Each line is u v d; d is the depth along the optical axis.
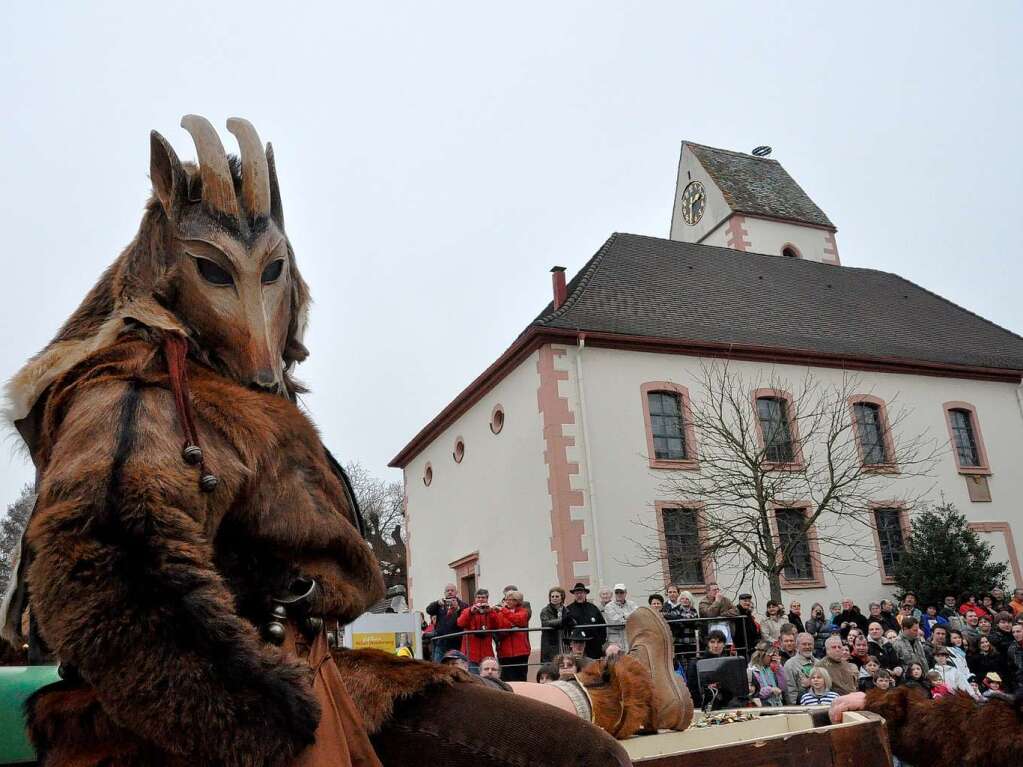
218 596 1.30
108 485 1.31
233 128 1.90
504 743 1.54
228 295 1.78
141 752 1.32
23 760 1.86
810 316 26.12
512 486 21.06
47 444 1.56
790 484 21.50
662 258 27.28
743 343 22.17
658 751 2.68
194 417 1.50
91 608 1.22
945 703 2.79
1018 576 23.78
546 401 19.69
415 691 1.58
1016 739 2.57
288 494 1.58
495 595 21.53
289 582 1.54
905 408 23.75
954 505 23.52
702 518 19.84
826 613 20.98
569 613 11.83
